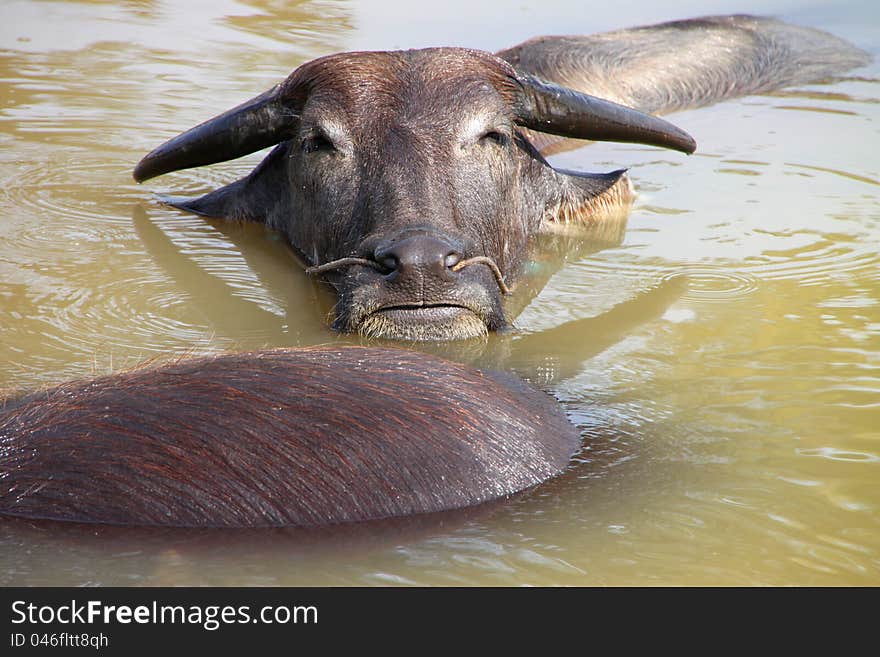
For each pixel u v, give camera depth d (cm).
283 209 1115
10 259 1001
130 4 2238
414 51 1030
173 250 1057
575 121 1088
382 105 976
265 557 476
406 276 843
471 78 1008
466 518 510
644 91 1642
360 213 944
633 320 873
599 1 2436
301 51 1938
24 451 507
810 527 525
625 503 541
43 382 720
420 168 938
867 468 593
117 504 491
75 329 838
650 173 1299
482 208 967
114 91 1655
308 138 995
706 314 880
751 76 1794
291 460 503
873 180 1259
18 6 2167
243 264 1027
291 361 552
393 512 502
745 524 525
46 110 1544
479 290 859
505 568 477
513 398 590
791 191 1220
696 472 584
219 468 498
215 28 2089
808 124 1523
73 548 476
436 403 543
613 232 1114
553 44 1702
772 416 672
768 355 788
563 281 979
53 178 1266
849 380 735
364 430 517
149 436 507
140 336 831
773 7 2431
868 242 1052
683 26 1972
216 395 525
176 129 1476
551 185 1150
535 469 551
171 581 461
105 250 1043
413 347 829
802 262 1002
